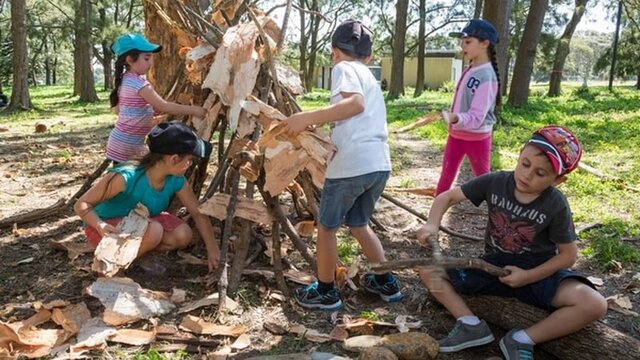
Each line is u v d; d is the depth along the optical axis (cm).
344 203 311
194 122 400
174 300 330
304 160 327
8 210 516
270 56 359
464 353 293
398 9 2703
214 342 290
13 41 1767
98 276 356
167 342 291
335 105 291
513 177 295
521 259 297
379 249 336
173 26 413
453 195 309
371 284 347
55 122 1363
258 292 346
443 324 321
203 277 365
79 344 279
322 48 3722
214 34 398
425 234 291
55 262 391
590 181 666
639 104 2116
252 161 351
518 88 1852
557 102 2345
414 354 280
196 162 418
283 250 410
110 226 339
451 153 440
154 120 418
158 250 368
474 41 425
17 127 1238
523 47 1836
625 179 688
